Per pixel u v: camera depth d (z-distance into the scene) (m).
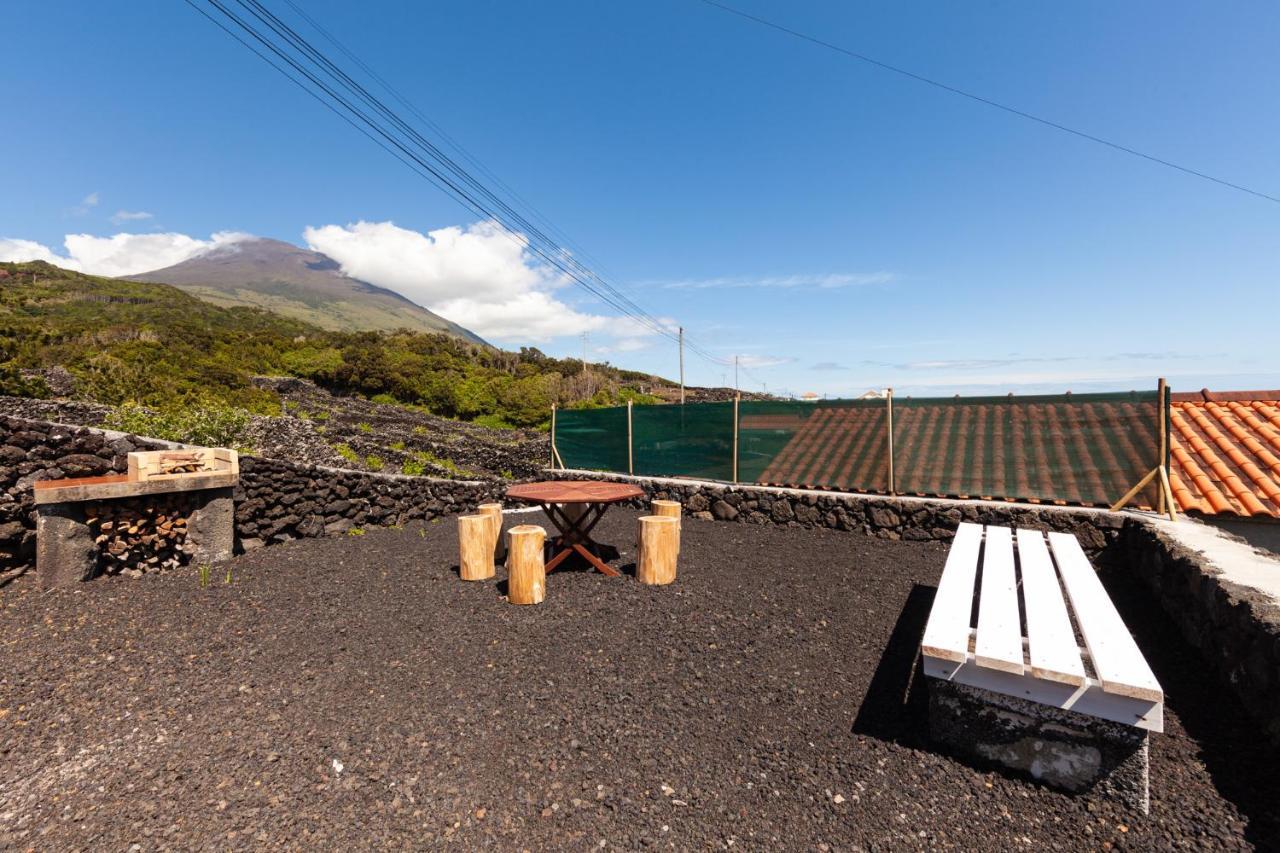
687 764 2.33
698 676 3.08
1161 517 4.81
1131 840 1.89
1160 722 1.92
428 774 2.28
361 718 2.70
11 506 4.65
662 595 4.45
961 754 2.33
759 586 4.65
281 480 6.35
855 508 6.48
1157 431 5.12
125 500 4.88
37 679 3.05
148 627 3.84
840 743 2.45
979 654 2.16
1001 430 5.95
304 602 4.39
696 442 8.27
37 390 15.77
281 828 1.99
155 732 2.59
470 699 2.87
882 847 1.89
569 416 10.34
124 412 10.40
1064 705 2.08
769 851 1.88
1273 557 3.42
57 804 2.12
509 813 2.06
